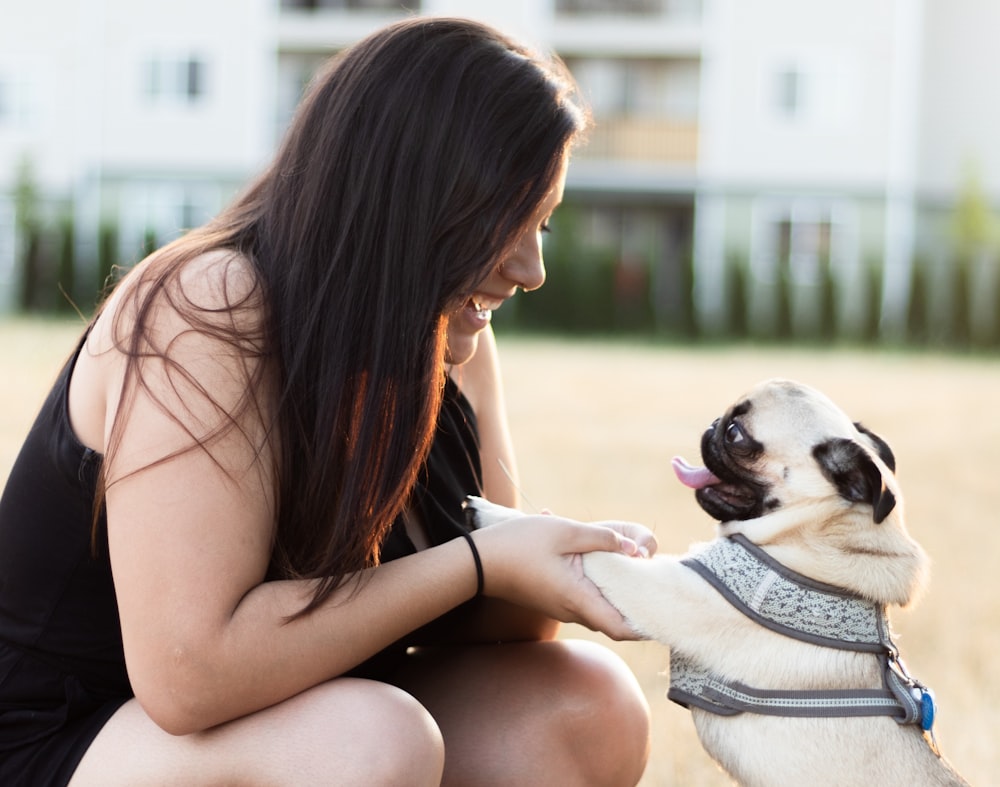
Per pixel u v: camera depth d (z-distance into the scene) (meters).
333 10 27.75
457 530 2.41
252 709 1.89
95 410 1.96
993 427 10.15
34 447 1.99
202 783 1.87
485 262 1.98
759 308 23.31
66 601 1.99
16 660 1.98
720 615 2.40
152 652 1.83
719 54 25.16
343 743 1.85
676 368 15.55
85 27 25.52
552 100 2.04
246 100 25.58
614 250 23.89
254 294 1.97
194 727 1.86
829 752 2.26
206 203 25.78
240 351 1.91
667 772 3.09
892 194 24.59
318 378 1.94
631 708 2.37
